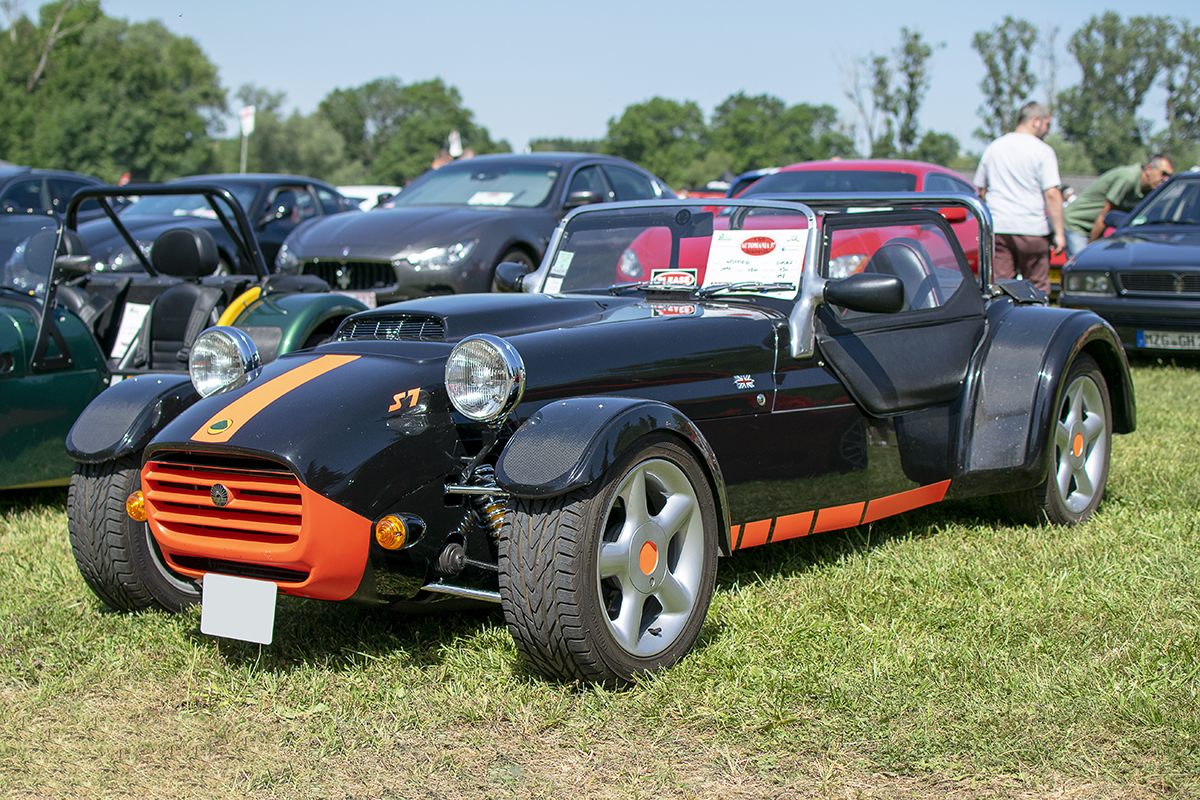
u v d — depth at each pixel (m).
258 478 2.75
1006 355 4.18
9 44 66.94
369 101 141.38
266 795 2.35
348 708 2.73
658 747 2.51
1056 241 8.34
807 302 3.57
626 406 2.79
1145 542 3.97
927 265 4.14
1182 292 8.23
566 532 2.63
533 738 2.57
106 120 63.53
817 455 3.58
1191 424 6.07
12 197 11.52
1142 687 2.70
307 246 8.02
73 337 4.89
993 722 2.54
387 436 2.81
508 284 4.30
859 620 3.23
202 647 3.16
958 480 4.09
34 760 2.52
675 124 140.88
